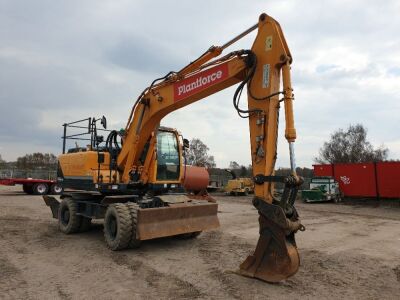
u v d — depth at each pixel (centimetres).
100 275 591
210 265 650
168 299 484
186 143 998
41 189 2458
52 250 766
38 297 489
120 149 953
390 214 1548
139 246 790
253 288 521
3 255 718
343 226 1170
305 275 595
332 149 5025
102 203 829
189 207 798
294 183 511
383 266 661
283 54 571
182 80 767
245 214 1466
